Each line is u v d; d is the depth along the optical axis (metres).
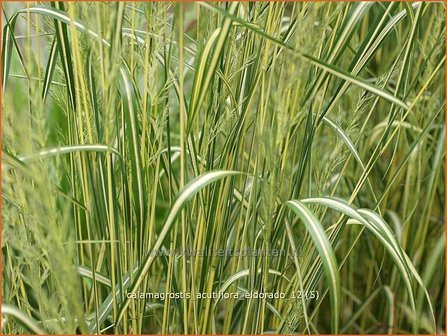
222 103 0.83
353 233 1.24
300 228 1.20
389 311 1.26
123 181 0.80
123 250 0.86
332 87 1.14
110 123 0.71
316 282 0.90
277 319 0.96
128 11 0.91
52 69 0.84
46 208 0.62
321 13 0.79
